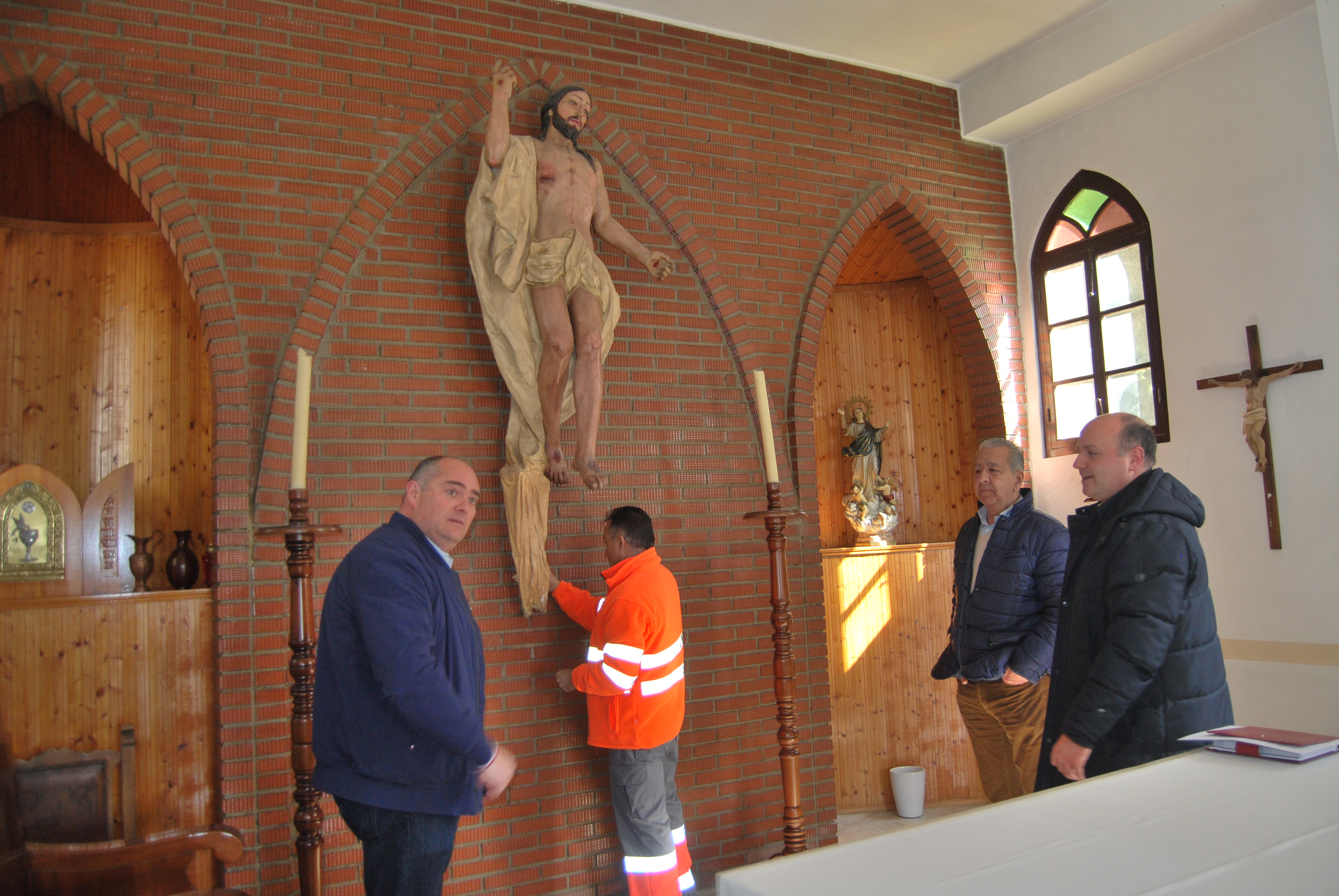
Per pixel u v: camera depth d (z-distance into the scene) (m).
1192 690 2.24
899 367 5.79
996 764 3.53
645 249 3.86
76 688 3.31
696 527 4.20
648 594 3.23
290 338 3.51
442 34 3.89
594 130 4.17
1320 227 3.91
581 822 3.79
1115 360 4.79
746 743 4.18
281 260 3.53
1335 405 3.83
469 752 2.10
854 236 4.76
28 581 3.60
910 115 5.06
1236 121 4.23
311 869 2.77
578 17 4.20
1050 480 5.09
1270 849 1.22
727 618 4.21
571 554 3.90
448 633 2.26
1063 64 4.67
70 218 4.24
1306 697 3.87
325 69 3.67
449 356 3.79
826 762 4.34
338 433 3.55
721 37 4.55
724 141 4.49
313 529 2.79
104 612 3.36
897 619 5.21
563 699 3.81
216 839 2.45
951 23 4.60
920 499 5.68
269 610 3.36
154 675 3.39
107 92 3.32
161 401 4.33
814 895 1.13
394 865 2.16
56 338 4.18
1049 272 5.16
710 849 4.03
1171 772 1.62
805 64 4.77
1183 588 2.26
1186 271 4.43
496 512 3.79
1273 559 4.03
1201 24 4.11
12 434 4.05
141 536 4.22
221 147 3.47
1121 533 2.34
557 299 3.60
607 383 4.11
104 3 3.34
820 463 5.68
